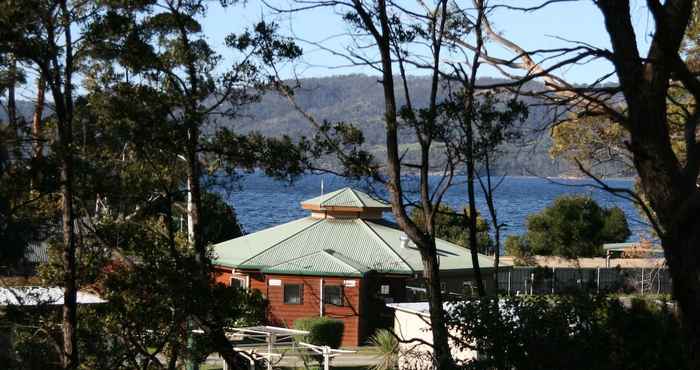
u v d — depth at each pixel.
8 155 14.59
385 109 11.26
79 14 14.94
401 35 11.05
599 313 9.48
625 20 5.08
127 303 15.21
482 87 5.49
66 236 14.66
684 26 5.03
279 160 13.78
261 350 24.52
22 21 13.76
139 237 15.55
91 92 15.28
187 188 16.84
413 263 33.34
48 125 15.72
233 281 34.25
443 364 9.82
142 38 15.30
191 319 15.58
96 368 14.68
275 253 34.38
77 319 15.38
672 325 9.29
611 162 13.82
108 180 15.08
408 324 20.83
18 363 15.60
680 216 4.88
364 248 34.78
